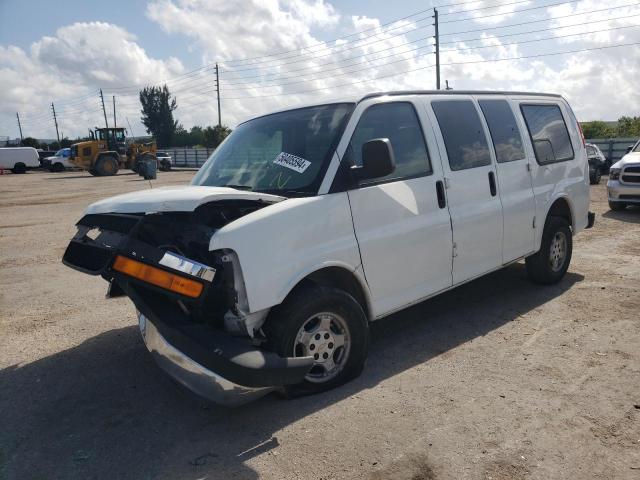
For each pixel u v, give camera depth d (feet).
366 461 10.00
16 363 15.11
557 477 9.35
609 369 13.34
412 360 14.33
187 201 10.90
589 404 11.70
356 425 11.20
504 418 11.27
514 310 17.95
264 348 11.59
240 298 10.96
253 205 12.19
